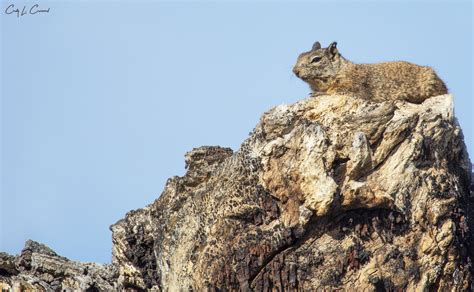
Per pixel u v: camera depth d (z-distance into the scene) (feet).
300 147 188.44
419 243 188.85
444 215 189.57
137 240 217.56
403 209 188.96
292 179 188.03
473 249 197.26
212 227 194.29
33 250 223.71
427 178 192.13
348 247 186.50
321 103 196.34
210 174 211.82
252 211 190.70
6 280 206.49
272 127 194.70
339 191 186.50
